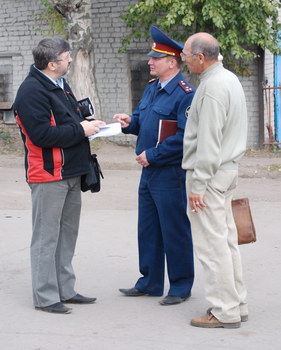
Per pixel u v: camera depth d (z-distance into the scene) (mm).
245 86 14219
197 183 4719
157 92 5508
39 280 5371
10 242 7531
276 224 8094
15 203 9547
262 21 12992
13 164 13109
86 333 4949
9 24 16031
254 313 5289
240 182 11117
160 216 5473
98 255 6969
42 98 5090
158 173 5438
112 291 5914
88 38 14102
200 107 4727
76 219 5559
